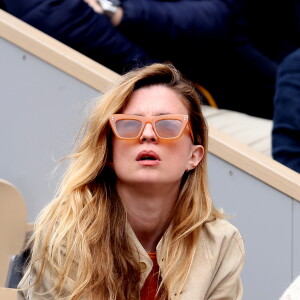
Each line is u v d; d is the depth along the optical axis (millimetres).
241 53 19156
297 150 16094
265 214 14055
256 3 19734
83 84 14211
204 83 18875
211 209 10992
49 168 14344
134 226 10594
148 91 10539
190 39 17906
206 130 10812
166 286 10469
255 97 19453
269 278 14086
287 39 20953
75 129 14227
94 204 10469
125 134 10250
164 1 17609
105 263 10320
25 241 12680
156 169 10242
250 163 14023
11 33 14414
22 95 14414
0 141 14477
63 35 15648
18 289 10750
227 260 10875
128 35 17031
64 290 10367
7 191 12234
